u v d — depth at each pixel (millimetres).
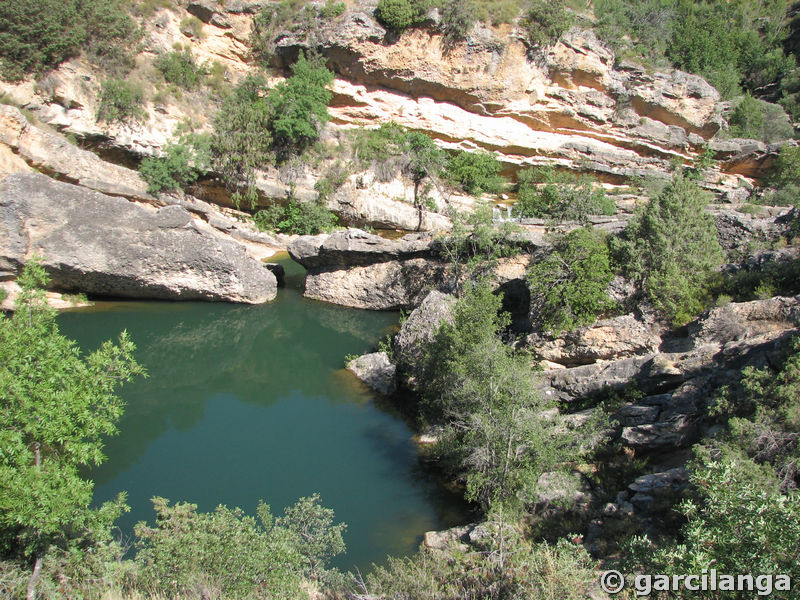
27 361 10375
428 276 30797
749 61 70625
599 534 12492
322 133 45188
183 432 20375
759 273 18812
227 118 42344
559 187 42125
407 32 48000
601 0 60000
